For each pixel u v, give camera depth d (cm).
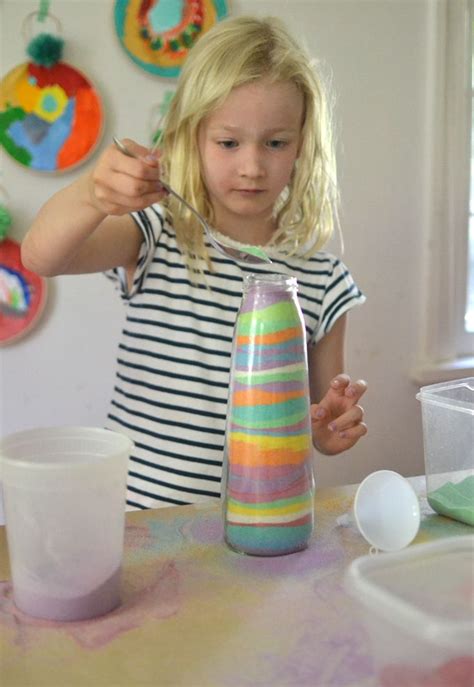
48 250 86
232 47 98
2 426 147
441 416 74
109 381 153
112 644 49
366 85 163
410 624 48
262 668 46
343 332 117
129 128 147
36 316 145
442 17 166
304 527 65
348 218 165
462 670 45
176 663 47
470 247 181
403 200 170
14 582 54
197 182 107
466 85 171
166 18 146
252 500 63
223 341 106
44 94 141
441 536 69
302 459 64
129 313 111
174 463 102
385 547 65
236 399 65
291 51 102
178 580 59
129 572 60
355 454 172
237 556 64
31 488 51
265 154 99
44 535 52
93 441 60
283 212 114
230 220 110
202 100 97
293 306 66
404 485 69
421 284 174
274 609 54
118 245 101
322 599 56
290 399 64
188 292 107
